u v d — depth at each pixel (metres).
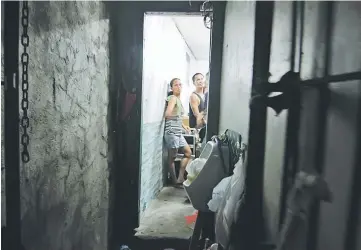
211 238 1.86
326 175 0.68
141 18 2.32
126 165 2.44
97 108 1.87
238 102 1.54
